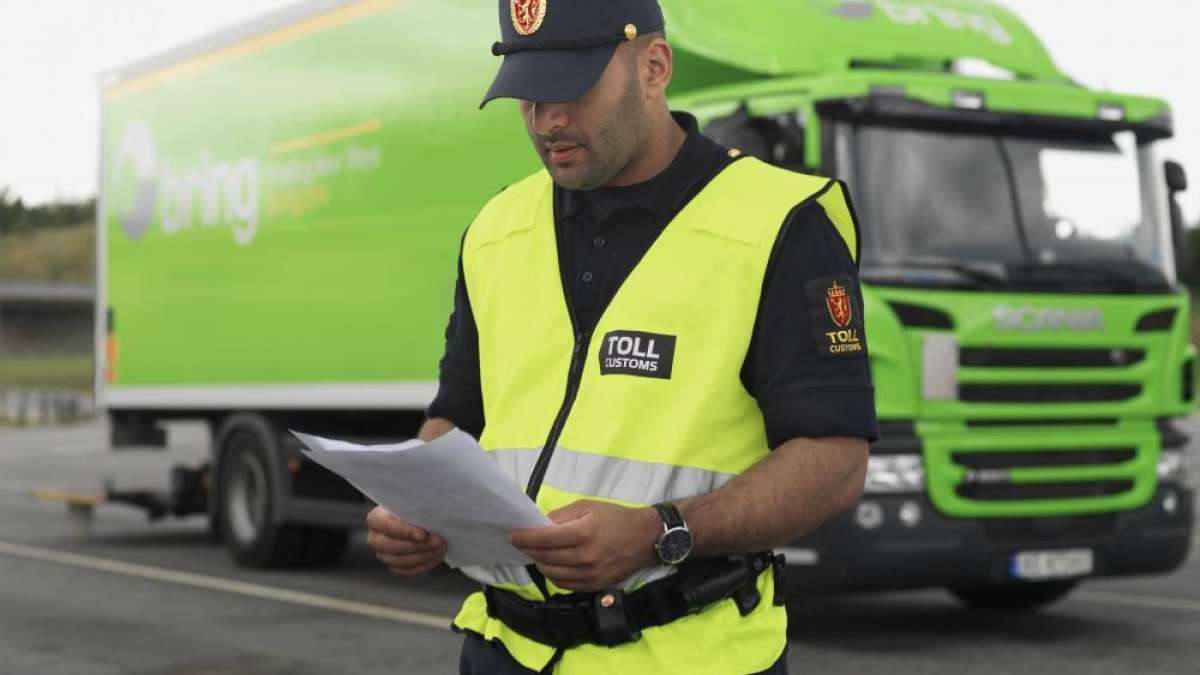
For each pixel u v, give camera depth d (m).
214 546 14.20
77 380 80.75
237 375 12.26
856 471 2.76
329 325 11.23
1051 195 8.91
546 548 2.64
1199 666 8.05
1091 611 9.93
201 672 8.12
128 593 10.97
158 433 14.23
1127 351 8.91
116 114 13.98
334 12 11.28
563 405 2.86
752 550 2.74
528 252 3.00
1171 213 9.30
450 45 10.16
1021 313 8.54
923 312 8.32
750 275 2.77
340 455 2.68
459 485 2.63
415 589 11.16
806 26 8.91
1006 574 8.49
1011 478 8.48
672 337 2.79
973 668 8.01
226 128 12.45
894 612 10.01
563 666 2.88
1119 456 8.91
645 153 2.87
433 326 10.22
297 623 9.62
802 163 8.30
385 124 10.70
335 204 11.17
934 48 9.17
